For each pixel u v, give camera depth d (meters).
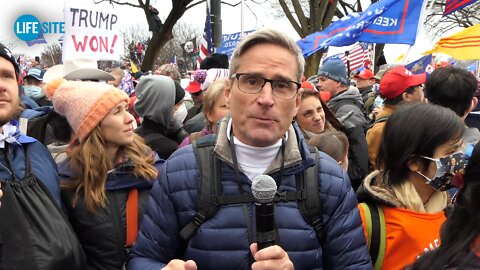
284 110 1.70
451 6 6.16
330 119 3.63
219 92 3.40
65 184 2.38
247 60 1.69
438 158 1.98
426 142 1.98
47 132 3.06
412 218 2.02
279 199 1.73
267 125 1.69
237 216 1.72
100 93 2.45
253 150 1.75
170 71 7.63
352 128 3.79
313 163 1.78
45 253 1.86
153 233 1.83
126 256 2.36
